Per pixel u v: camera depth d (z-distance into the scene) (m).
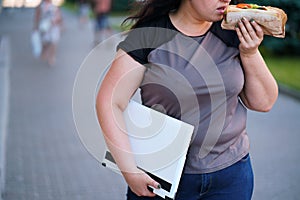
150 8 2.41
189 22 2.38
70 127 7.37
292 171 5.79
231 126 2.47
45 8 13.16
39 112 8.27
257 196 5.13
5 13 29.88
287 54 13.62
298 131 7.34
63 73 11.93
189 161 2.47
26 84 10.62
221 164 2.48
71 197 5.05
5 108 8.14
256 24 2.29
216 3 2.28
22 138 6.88
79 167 5.82
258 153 6.38
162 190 2.39
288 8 12.16
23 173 5.64
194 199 2.52
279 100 9.32
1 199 4.87
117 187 5.29
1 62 12.00
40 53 13.73
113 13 26.59
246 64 2.43
